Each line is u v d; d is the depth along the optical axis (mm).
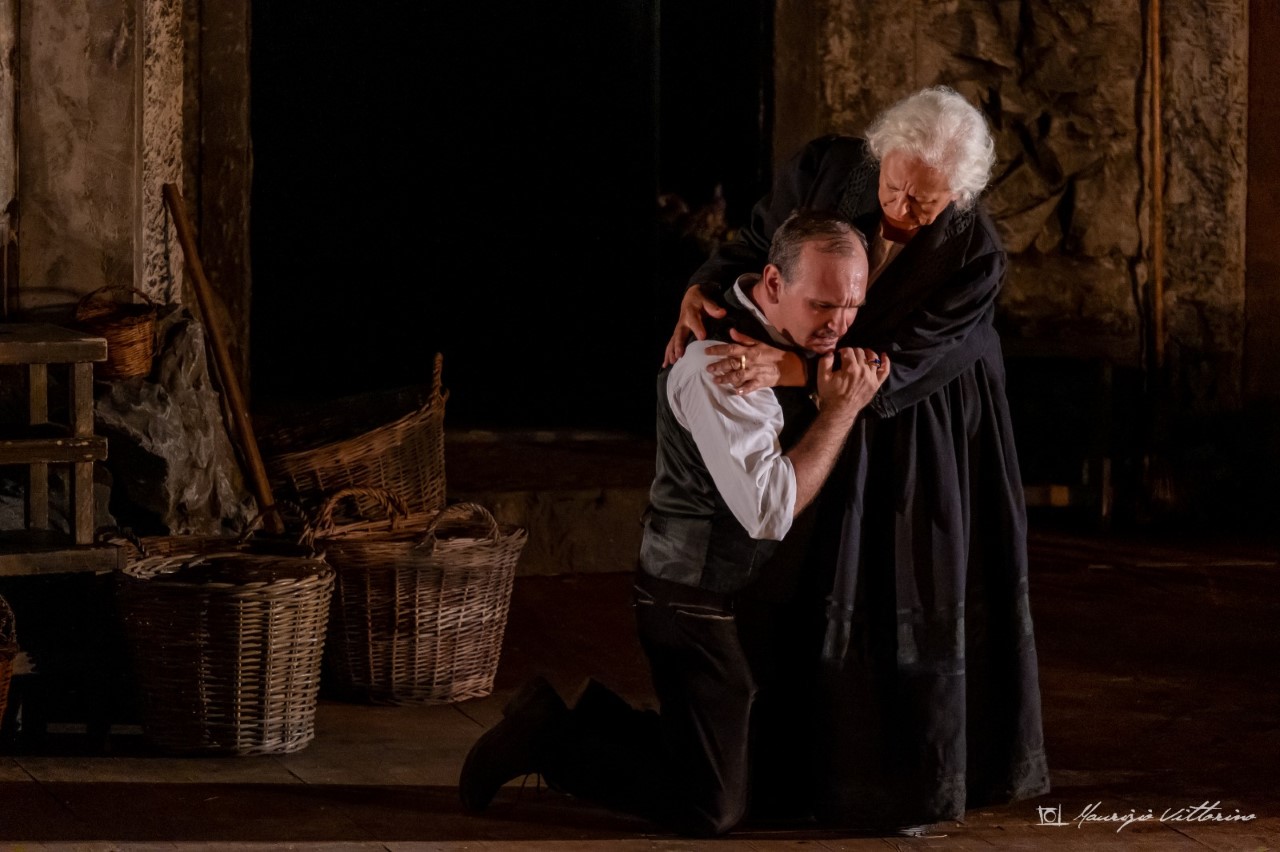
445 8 25594
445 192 25906
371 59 25734
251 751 9859
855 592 8281
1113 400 18531
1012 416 18359
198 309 15125
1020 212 18234
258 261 25891
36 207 12242
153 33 13438
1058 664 12773
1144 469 18234
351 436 12758
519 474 16594
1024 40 18047
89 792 9125
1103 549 17031
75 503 10156
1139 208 18406
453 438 18703
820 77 17422
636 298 23141
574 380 24094
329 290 26047
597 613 14109
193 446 12164
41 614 10891
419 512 12047
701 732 8273
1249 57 18469
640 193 23453
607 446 18562
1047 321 18359
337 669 11102
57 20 12125
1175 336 18594
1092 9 18125
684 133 20391
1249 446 18703
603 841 8508
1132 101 18312
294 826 8656
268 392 23172
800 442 7902
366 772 9664
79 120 12250
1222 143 18484
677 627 8234
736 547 8141
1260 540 17641
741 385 7785
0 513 11141
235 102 15227
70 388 10219
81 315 11938
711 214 20000
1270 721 11320
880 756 8359
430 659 11086
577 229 25516
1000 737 8656
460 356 25641
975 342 8414
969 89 17984
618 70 24484
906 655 8258
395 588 10922
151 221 13414
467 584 11109
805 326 7797
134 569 9992
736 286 8203
